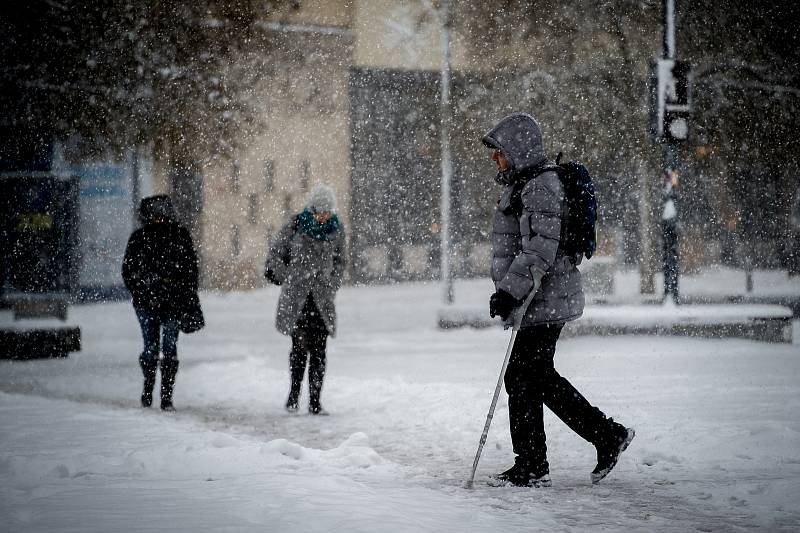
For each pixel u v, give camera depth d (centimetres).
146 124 5050
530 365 1398
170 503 1119
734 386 2653
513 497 1314
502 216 1426
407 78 10544
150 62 4991
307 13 9950
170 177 8981
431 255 11081
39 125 4950
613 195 9250
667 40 4456
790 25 6475
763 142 6544
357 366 3494
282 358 3938
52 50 4797
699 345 3944
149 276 2384
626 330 4366
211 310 7200
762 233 10256
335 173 10456
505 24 6406
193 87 5103
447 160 6369
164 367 2384
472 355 3847
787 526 1159
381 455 1708
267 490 1209
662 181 4519
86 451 1588
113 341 4772
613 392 2527
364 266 10812
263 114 9788
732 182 10156
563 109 6234
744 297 6206
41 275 4656
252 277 9894
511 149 1408
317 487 1248
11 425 1945
